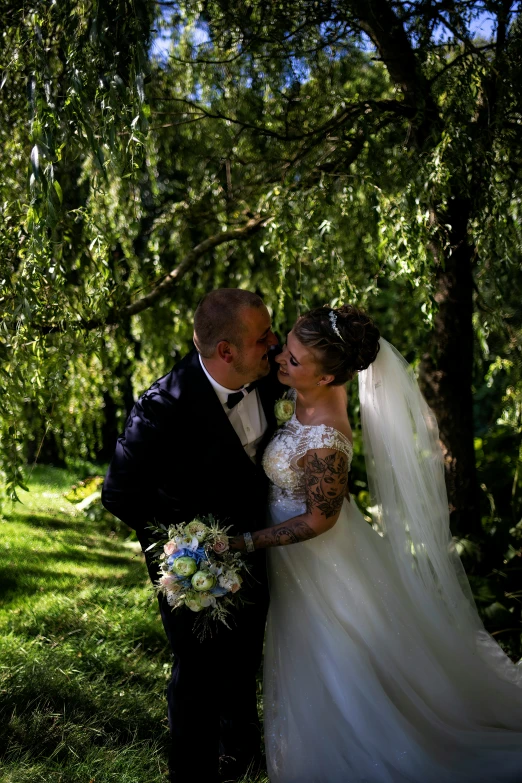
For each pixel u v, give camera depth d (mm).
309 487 2330
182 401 2355
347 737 2428
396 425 2619
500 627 3648
